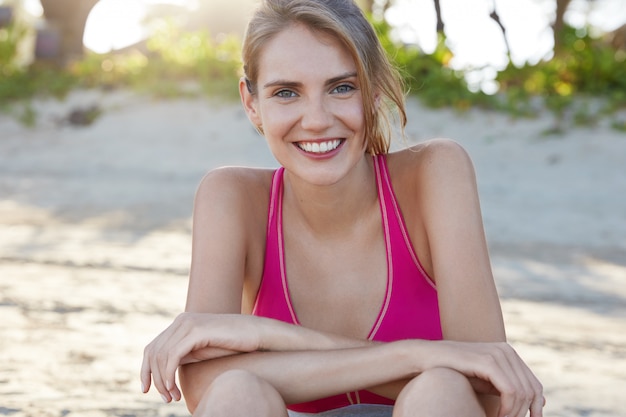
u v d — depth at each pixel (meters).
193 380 2.32
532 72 11.52
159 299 5.00
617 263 6.27
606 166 9.10
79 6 15.24
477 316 2.46
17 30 14.33
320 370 2.26
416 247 2.62
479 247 2.51
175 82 12.41
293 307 2.65
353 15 2.40
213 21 17.72
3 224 7.20
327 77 2.37
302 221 2.65
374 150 2.64
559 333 4.54
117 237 6.80
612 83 11.31
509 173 9.12
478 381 2.26
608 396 3.56
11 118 11.69
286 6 2.37
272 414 2.10
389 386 2.34
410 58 11.34
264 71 2.41
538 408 2.22
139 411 3.27
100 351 4.01
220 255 2.60
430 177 2.58
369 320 2.62
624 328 4.66
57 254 6.12
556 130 9.95
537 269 6.06
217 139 10.56
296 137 2.43
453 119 10.47
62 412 3.22
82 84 12.73
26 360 3.83
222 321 2.33
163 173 9.64
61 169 9.86
